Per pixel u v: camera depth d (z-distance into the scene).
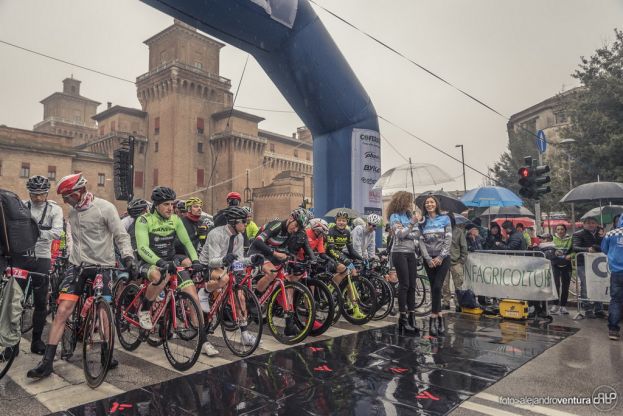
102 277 3.40
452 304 7.43
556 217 24.06
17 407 2.78
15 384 3.23
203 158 49.88
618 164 18.89
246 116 51.41
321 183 10.38
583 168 20.56
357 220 7.56
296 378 3.33
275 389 3.10
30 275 3.93
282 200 48.09
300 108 10.12
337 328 5.27
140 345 4.46
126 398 2.93
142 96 51.38
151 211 4.00
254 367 3.62
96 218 3.42
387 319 5.91
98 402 2.86
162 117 48.75
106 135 47.72
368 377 3.37
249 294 4.00
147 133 50.31
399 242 5.11
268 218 49.19
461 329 5.28
